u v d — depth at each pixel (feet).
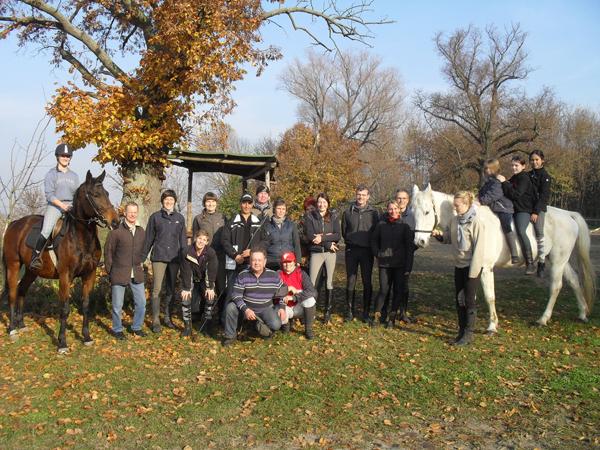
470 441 13.71
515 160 23.86
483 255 21.66
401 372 18.78
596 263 59.57
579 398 16.43
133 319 25.04
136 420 14.79
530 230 23.79
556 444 13.50
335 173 81.25
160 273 24.43
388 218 24.63
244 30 36.06
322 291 35.94
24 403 15.92
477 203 23.63
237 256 23.73
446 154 128.88
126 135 33.81
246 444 13.48
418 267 55.11
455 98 125.80
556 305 30.68
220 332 24.40
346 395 16.67
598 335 23.53
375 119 144.05
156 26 36.91
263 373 18.74
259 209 25.90
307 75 143.43
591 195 145.28
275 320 22.20
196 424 14.58
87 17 43.01
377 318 26.23
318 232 25.38
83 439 13.65
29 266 22.58
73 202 21.53
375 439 13.80
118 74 38.96
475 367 19.25
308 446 13.37
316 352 21.25
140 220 38.11
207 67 33.71
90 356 20.71
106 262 22.89
